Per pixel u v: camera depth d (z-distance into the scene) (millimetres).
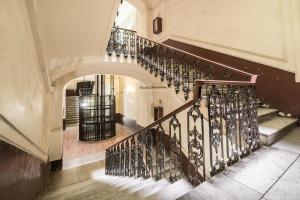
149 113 8039
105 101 9039
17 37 1468
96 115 8625
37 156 2748
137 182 3123
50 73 4664
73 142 8281
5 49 1129
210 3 5715
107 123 8930
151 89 7648
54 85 5852
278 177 1885
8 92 1172
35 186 2656
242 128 2455
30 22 1998
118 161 4297
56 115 5832
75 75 6090
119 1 2627
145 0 8516
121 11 11078
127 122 10859
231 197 1606
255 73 4543
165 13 7723
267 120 3648
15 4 1400
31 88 2188
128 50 6164
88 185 3857
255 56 4535
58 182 4777
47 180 4484
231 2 5086
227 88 2252
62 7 2340
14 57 1362
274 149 2570
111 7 2709
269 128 3066
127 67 6148
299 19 3791
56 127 5801
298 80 3803
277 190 1684
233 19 5039
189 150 2131
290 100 3949
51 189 4324
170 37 7398
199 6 6086
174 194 1956
